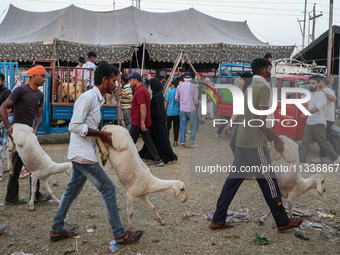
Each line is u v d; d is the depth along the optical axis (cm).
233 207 415
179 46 1252
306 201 436
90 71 834
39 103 408
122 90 877
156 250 301
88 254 294
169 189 331
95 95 300
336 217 382
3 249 302
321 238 328
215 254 294
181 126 816
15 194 415
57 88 854
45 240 321
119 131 317
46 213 390
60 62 1605
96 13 1573
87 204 420
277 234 336
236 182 338
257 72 327
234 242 318
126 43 1262
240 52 1309
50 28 1426
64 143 859
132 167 319
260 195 461
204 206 418
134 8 1530
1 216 380
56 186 496
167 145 648
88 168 295
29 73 392
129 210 331
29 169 389
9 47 1195
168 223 364
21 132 375
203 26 1505
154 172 593
